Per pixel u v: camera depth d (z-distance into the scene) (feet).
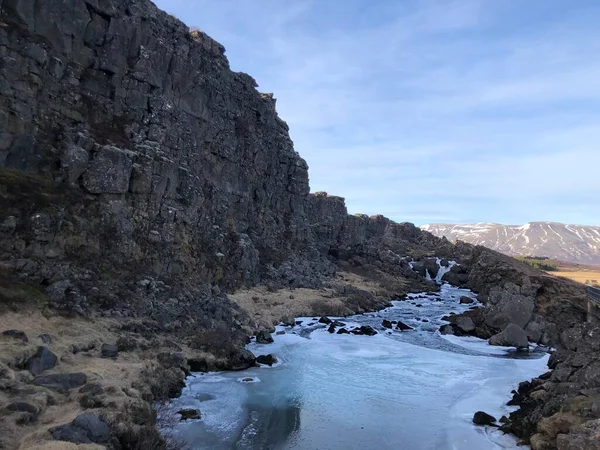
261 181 257.75
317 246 323.37
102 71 143.02
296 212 297.53
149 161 141.18
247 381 102.17
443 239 474.08
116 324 102.06
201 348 110.63
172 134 159.84
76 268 110.93
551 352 144.36
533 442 71.46
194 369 103.50
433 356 137.49
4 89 109.40
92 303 105.19
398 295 263.49
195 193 165.68
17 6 117.39
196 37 194.29
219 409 83.92
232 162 219.00
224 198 207.31
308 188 314.14
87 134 127.95
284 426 80.12
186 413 78.38
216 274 172.86
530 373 120.88
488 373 120.57
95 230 120.57
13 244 99.35
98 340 91.20
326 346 141.28
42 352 71.92
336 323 176.96
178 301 130.62
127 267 126.72
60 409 60.59
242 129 233.76
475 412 90.22
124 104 147.95
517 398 96.12
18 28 116.37
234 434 74.74
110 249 123.75
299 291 217.77
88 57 140.05
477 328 173.88
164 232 144.66
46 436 51.78
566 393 84.33
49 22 125.70
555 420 72.08
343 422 83.76
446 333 172.55
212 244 179.83
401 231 473.26
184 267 152.35
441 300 256.52
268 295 197.26
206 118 191.93
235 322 144.77
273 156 270.87
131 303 114.73
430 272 338.75
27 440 50.62
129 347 94.43
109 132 138.82
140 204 138.72
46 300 94.02
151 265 136.56
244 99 239.50
